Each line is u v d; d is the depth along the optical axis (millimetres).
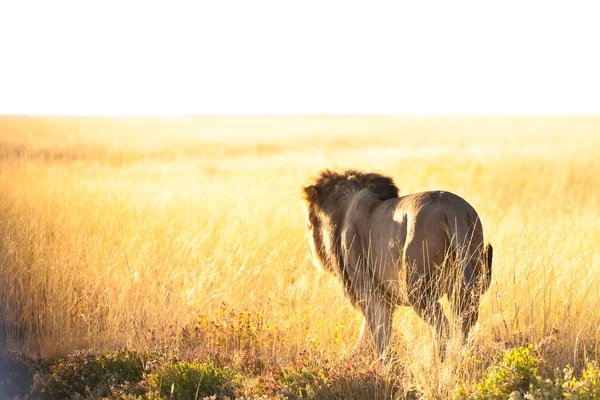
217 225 30656
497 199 46812
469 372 17000
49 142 124250
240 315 21766
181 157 100125
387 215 18500
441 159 73812
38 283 24312
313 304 22219
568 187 52188
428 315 17234
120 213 31109
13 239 27484
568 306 19328
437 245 16922
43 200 34375
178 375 17641
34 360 20047
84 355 19469
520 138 143250
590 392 14258
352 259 19609
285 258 27078
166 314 22281
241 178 56906
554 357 17828
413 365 17156
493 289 20531
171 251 26797
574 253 23328
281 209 34812
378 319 19047
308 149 132250
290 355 20094
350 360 18219
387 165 73750
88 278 24531
